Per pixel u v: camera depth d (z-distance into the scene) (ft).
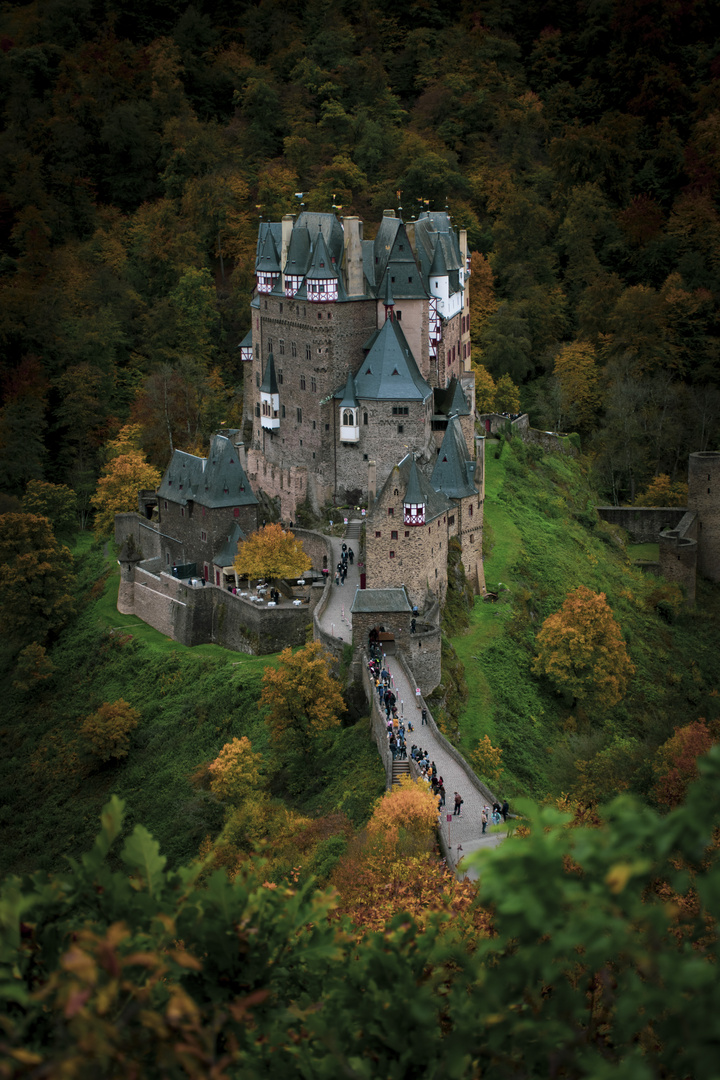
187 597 442.50
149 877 85.92
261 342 499.10
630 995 65.87
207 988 86.28
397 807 248.93
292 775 345.72
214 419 646.74
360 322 470.80
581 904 69.41
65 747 434.71
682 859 131.44
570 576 512.63
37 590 487.61
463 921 132.36
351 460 469.57
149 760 403.54
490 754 334.85
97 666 463.83
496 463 595.47
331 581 418.92
